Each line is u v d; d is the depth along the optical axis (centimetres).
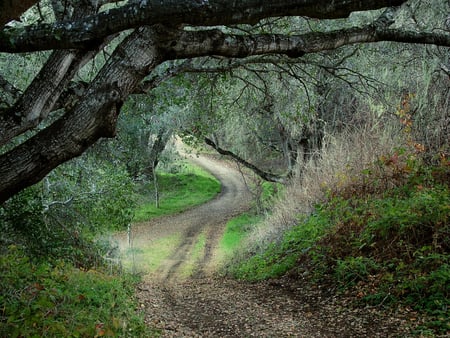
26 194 802
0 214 786
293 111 1352
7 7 268
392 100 1151
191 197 3412
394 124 1175
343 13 310
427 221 782
